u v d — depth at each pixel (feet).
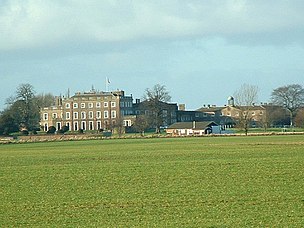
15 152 581.53
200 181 264.52
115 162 396.78
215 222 172.04
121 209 197.88
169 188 244.42
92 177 297.53
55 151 575.38
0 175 323.16
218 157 415.03
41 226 173.99
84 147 644.27
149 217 182.70
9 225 176.24
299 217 176.24
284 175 278.05
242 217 178.09
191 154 458.09
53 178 299.38
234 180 264.11
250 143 620.90
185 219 177.88
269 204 198.18
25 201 220.02
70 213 192.95
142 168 338.54
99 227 170.09
